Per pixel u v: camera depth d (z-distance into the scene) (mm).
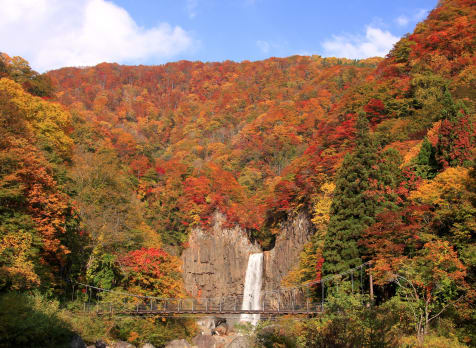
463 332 30984
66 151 67250
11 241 33969
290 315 49969
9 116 43844
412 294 32875
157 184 103312
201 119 180500
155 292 53250
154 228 90688
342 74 165875
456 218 34875
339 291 39500
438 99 73375
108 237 55750
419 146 54906
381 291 42344
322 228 58062
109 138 115938
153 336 47938
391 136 68250
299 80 191375
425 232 37688
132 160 104500
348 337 22562
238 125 167250
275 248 83938
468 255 31875
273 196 88188
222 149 145375
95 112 181000
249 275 90938
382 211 43938
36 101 64812
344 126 78688
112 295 47125
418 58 92062
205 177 105250
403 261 35438
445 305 32812
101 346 38156
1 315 28719
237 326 48281
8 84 60969
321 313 39719
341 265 44125
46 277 39844
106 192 70375
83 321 40469
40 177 39312
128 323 46188
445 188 37875
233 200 103312
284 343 36094
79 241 50500
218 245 93312
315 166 74750
